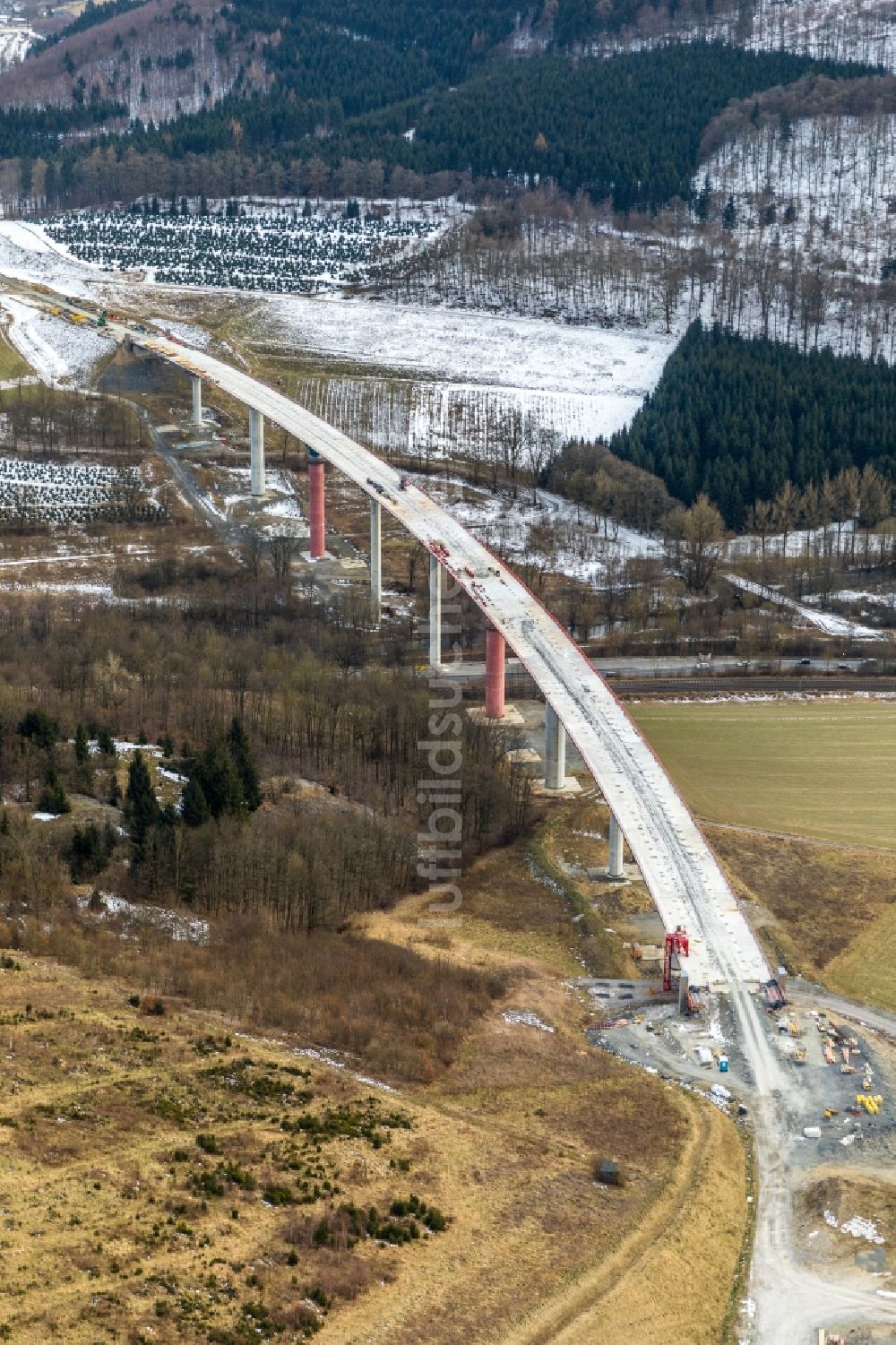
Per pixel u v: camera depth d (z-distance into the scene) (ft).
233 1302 621.72
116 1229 648.79
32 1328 585.22
